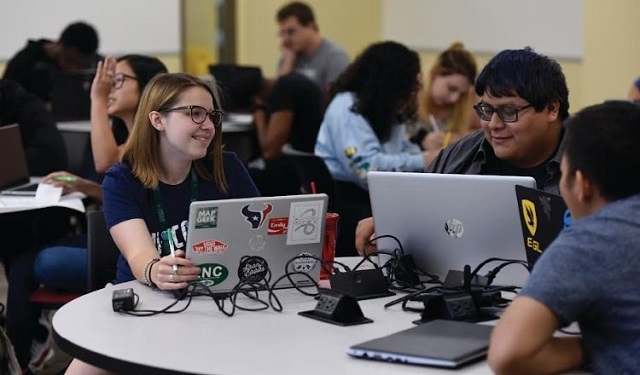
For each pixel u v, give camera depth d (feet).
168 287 7.58
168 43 28.81
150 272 7.85
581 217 5.95
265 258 7.80
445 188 7.64
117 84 12.66
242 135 19.44
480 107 8.38
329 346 6.37
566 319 5.60
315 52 22.48
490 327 6.50
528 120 8.18
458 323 6.61
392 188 7.94
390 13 29.81
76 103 20.08
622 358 5.66
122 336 6.63
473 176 7.48
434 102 15.39
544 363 5.69
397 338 6.27
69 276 11.73
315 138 18.76
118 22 27.43
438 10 27.81
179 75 8.52
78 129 17.13
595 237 5.64
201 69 29.35
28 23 25.52
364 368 5.91
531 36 24.48
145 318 7.09
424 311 7.00
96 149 12.67
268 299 7.64
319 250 8.03
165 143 8.44
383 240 8.24
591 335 5.81
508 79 8.11
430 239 7.90
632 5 21.40
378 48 13.83
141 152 8.46
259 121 19.89
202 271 7.61
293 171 15.20
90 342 6.49
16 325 11.96
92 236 10.10
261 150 19.81
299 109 18.72
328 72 22.29
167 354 6.21
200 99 8.34
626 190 5.75
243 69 21.43
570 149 5.85
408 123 14.74
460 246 7.73
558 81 8.18
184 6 29.76
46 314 12.16
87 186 13.03
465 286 7.22
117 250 10.16
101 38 27.07
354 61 14.12
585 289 5.57
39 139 14.87
